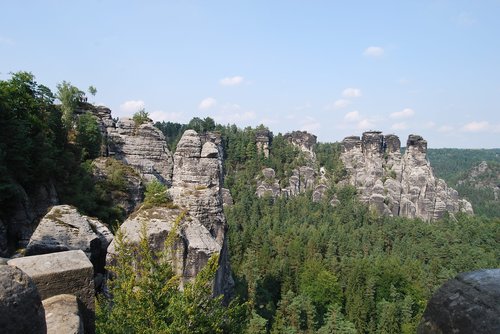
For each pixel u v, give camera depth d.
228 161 162.38
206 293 13.27
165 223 26.73
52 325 8.58
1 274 6.16
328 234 104.44
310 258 85.56
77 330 8.65
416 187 154.00
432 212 150.75
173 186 36.28
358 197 148.88
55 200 44.59
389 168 165.75
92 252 29.00
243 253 87.19
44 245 27.28
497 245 109.75
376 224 125.31
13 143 40.50
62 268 9.92
